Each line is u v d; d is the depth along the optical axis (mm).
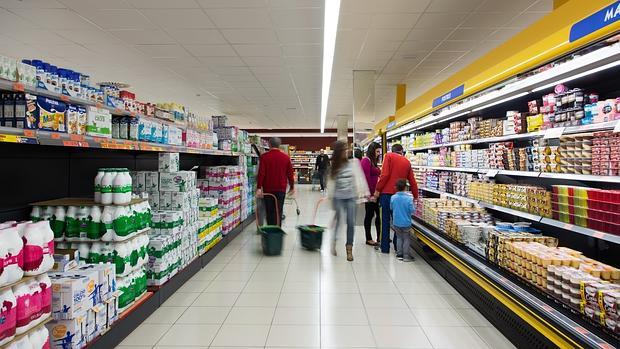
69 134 2232
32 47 6500
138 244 2744
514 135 3125
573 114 2385
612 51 1813
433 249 4109
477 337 2547
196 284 3680
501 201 3322
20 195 2549
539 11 4945
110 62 7484
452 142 4699
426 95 5195
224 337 2539
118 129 3066
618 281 1963
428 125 5633
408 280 3832
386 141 8797
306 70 8180
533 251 2482
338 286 3639
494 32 5727
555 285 2164
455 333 2609
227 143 5984
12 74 1862
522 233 3047
